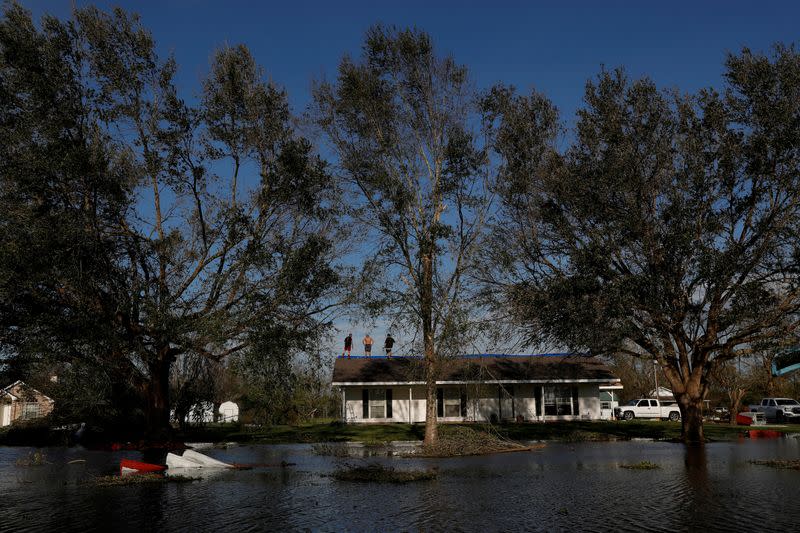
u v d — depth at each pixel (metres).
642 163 24.44
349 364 43.50
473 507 10.65
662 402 49.97
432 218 23.89
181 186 24.91
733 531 8.45
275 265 23.81
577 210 24.92
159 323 22.44
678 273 23.81
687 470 15.95
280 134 25.62
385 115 24.16
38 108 21.56
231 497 11.99
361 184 24.14
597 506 10.62
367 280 23.20
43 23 22.45
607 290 23.44
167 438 25.44
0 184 21.48
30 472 16.97
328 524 9.21
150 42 24.19
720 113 24.28
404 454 22.12
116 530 8.91
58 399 27.25
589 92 25.92
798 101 23.56
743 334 25.70
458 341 23.12
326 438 30.45
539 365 43.09
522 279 26.12
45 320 20.97
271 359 23.72
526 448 23.66
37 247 19.83
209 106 24.91
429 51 24.52
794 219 23.17
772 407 48.34
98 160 21.84
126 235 24.19
